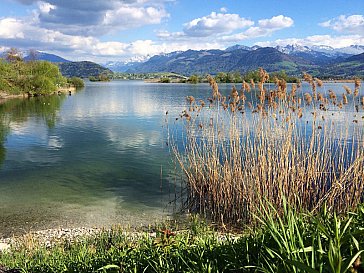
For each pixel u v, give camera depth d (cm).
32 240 1241
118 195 1855
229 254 485
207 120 2472
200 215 1550
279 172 1471
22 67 11512
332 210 1368
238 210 1523
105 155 2777
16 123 4797
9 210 1642
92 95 10744
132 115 5441
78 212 1611
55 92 11950
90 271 649
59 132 3991
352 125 2816
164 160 2558
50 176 2234
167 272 488
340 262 289
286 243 372
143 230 1370
